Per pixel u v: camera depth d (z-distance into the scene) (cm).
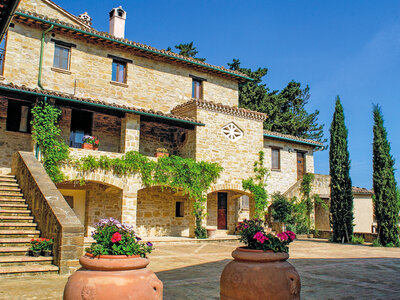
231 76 2206
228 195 2145
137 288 437
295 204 2178
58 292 668
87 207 1694
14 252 870
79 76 1741
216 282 796
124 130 1608
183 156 1873
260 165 1994
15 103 1541
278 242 554
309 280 858
